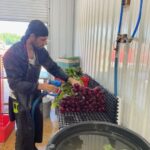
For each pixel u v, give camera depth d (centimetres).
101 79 213
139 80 129
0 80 266
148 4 118
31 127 188
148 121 119
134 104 137
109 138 96
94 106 170
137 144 89
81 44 339
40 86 170
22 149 192
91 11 261
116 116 154
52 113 337
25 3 411
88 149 89
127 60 147
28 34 172
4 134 248
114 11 174
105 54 199
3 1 404
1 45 402
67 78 195
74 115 161
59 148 82
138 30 130
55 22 427
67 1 421
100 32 218
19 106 179
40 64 195
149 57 117
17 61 168
